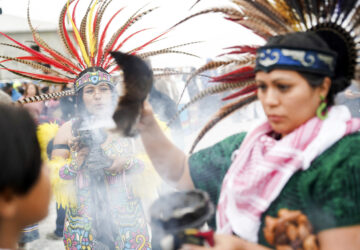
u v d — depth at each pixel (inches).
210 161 50.0
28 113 31.8
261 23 46.7
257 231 41.7
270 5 46.4
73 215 85.7
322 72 38.6
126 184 84.5
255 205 41.4
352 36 42.3
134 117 44.7
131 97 43.9
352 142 38.2
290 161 39.9
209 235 33.4
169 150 50.2
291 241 39.2
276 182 40.3
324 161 38.5
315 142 39.0
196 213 32.9
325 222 37.2
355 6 41.4
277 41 39.4
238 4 47.7
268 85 40.1
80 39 91.1
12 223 31.2
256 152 43.1
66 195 84.7
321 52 38.3
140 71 43.2
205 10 48.3
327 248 36.9
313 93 39.4
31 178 30.5
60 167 85.2
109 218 85.3
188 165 51.0
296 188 39.6
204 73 54.7
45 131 90.7
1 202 29.6
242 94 49.5
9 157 28.6
